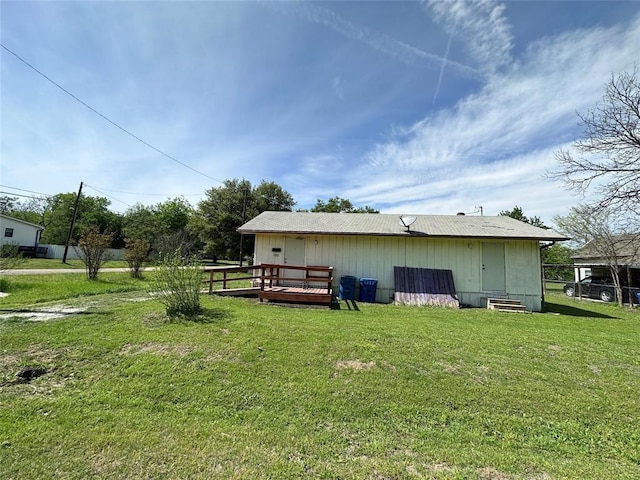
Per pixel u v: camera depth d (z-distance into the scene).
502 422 3.25
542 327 7.82
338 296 12.16
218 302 8.70
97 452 2.55
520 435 3.04
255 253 13.15
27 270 17.56
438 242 12.16
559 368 4.72
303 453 2.64
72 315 6.50
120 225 39.28
